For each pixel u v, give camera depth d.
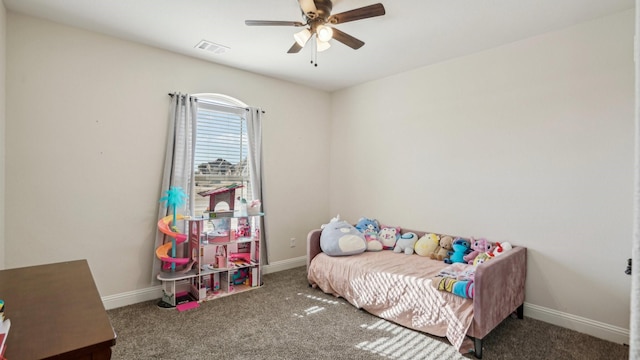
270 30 2.85
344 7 2.44
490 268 2.34
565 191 2.73
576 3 2.35
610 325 2.52
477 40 2.98
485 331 2.29
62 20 2.69
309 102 4.54
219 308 3.05
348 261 3.30
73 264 1.73
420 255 3.47
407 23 2.66
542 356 2.30
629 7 2.40
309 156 4.55
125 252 3.08
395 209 4.00
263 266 4.07
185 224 3.42
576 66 2.67
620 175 2.48
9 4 2.45
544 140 2.84
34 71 2.63
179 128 3.31
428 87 3.66
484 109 3.21
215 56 3.43
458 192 3.41
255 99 3.97
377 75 4.02
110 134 2.98
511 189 3.03
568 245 2.72
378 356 2.29
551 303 2.80
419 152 3.75
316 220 4.64
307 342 2.46
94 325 1.08
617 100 2.49
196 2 2.41
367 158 4.31
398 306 2.76
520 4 2.37
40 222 2.67
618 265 2.49
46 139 2.69
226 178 3.81
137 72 3.12
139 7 2.48
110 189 2.99
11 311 1.17
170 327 2.67
